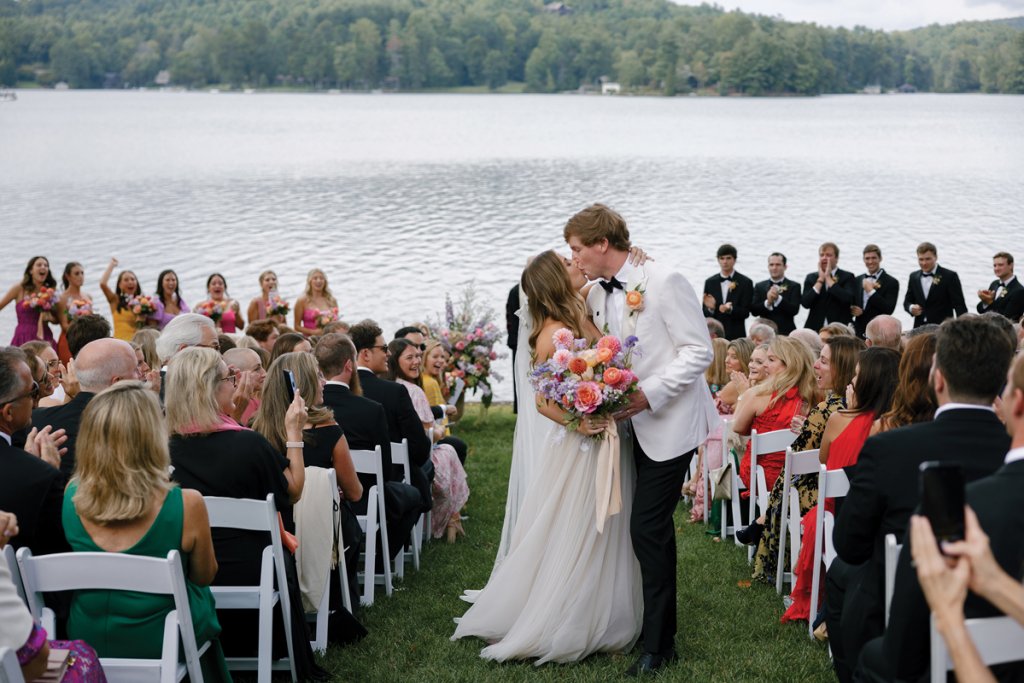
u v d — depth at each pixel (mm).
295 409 4410
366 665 4598
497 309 18141
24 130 69938
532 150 54062
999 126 68688
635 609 4715
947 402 3156
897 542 3188
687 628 5043
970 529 2180
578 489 4641
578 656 4594
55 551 3840
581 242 4570
